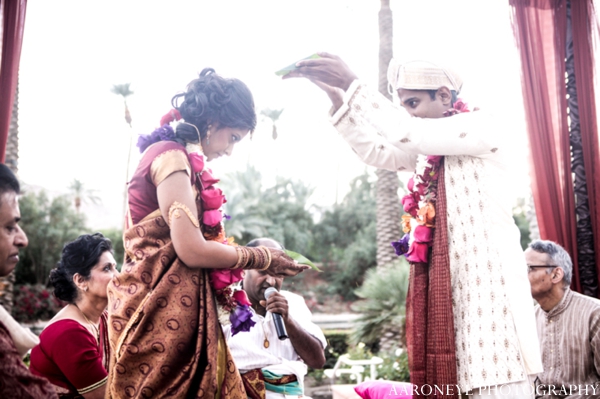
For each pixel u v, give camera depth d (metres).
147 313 1.90
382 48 11.44
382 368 8.75
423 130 2.24
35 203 20.45
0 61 3.62
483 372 2.15
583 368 3.21
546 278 3.30
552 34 4.24
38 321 16.81
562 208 4.11
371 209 25.55
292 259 2.19
